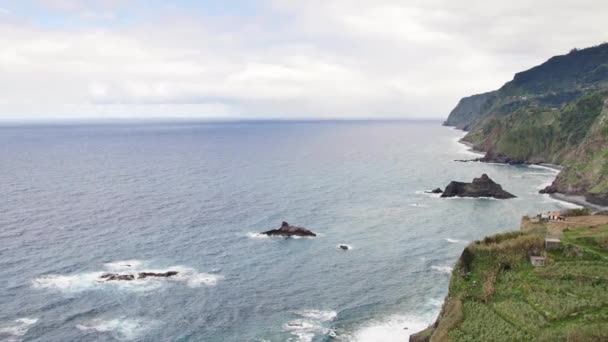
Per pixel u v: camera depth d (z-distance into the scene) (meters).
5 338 69.12
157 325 74.12
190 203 151.12
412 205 153.88
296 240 115.19
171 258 101.31
